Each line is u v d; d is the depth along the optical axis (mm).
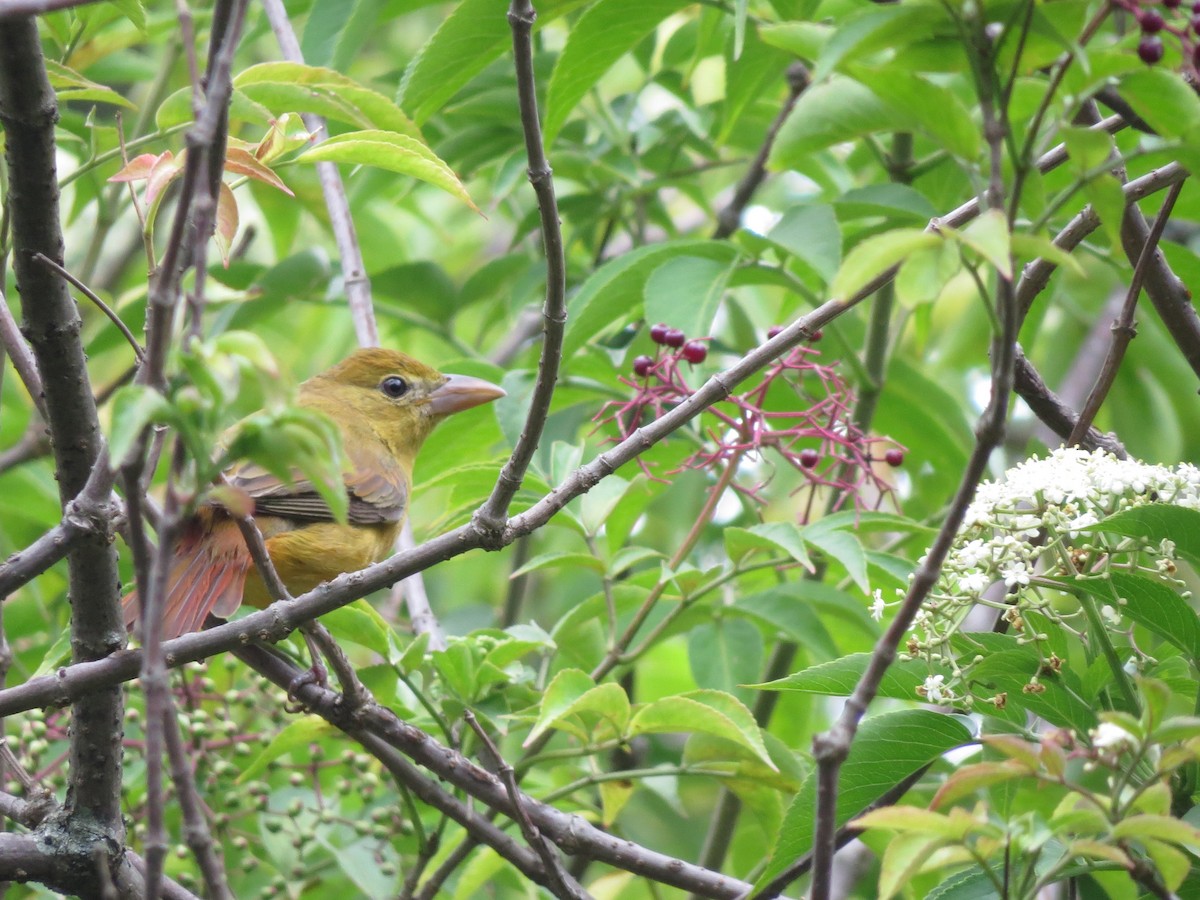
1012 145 4703
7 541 14625
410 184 14555
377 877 10047
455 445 13039
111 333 12930
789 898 8172
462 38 10109
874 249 4527
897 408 13258
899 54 5027
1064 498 7012
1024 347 12062
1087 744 6617
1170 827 4934
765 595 10945
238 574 9953
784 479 15484
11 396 15453
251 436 4754
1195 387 14906
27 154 6336
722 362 14617
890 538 14484
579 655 10695
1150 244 8094
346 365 12672
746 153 15656
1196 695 6922
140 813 10383
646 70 13969
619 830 11594
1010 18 4703
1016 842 5359
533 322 16625
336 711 8383
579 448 10086
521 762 9086
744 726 7949
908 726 6926
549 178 6797
